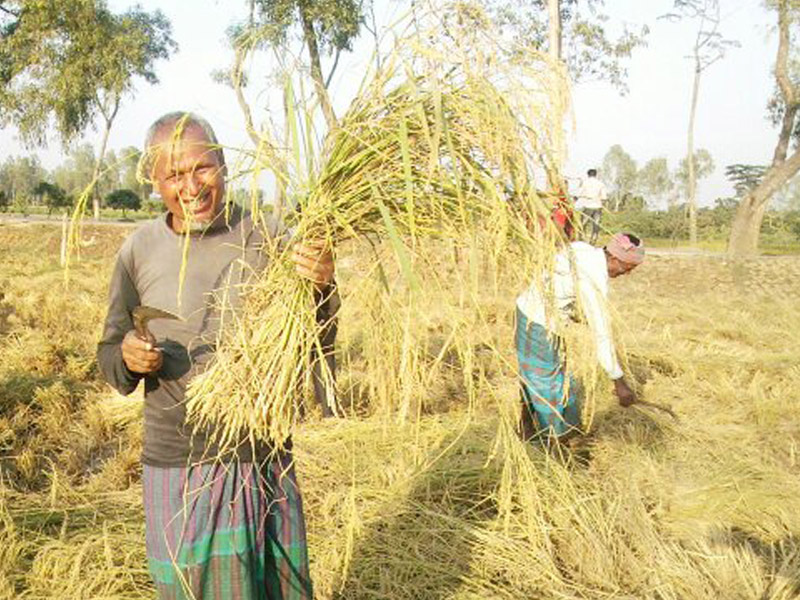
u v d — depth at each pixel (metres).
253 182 2.00
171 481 2.25
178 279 2.25
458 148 2.06
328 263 2.07
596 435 5.25
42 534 3.89
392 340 2.13
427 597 3.43
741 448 5.27
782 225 35.41
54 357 7.36
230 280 2.23
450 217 2.07
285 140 2.05
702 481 4.58
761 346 8.94
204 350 2.22
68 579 3.47
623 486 4.33
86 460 5.25
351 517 3.10
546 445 4.63
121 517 4.14
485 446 4.81
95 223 26.12
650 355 7.51
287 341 2.10
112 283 2.36
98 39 28.84
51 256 20.34
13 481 4.73
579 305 2.33
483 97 2.01
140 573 3.55
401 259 1.80
